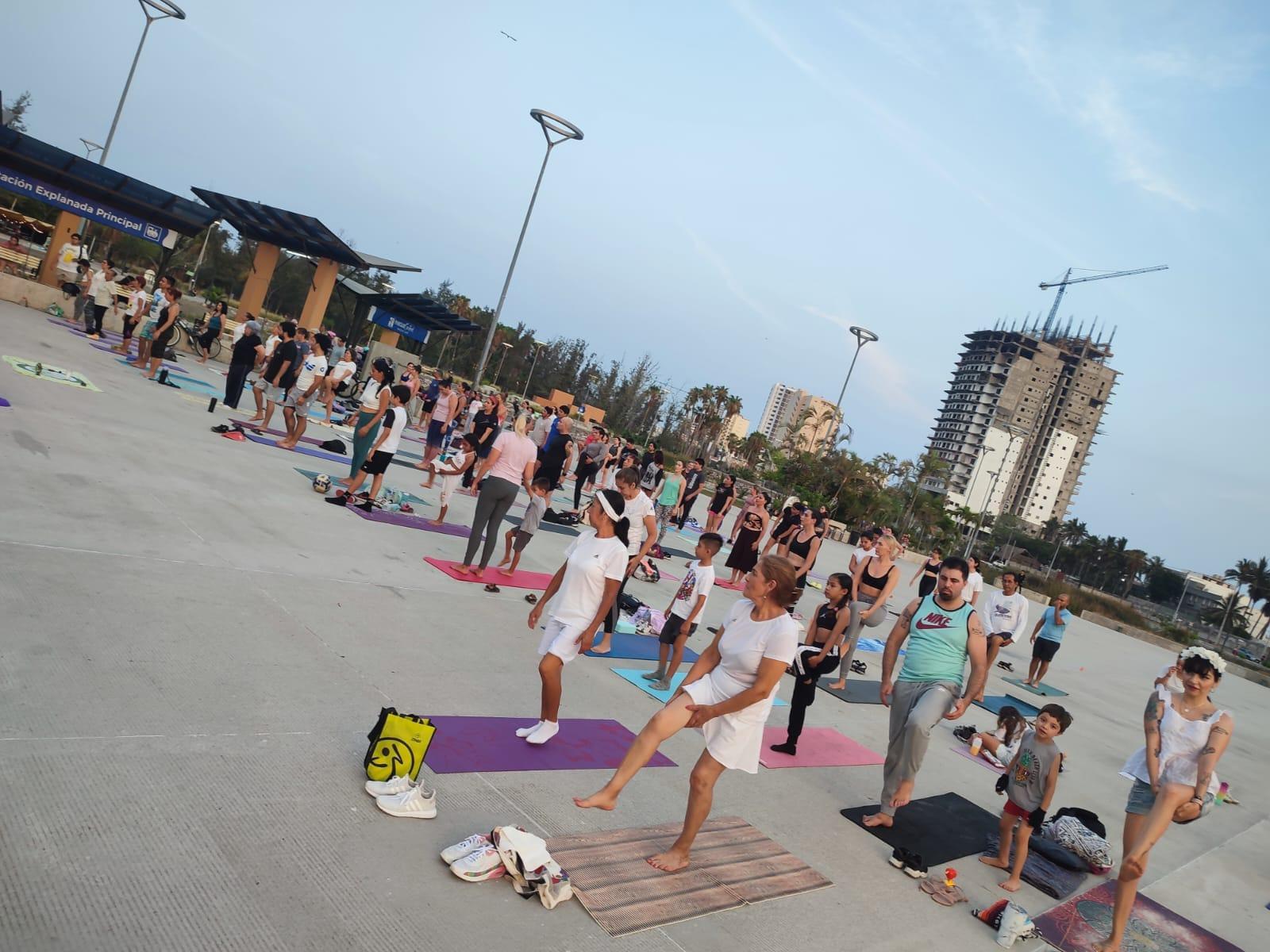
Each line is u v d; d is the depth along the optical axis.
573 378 92.81
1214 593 139.50
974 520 96.38
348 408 21.84
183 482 8.77
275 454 12.21
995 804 6.94
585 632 5.14
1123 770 5.07
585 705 6.27
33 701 3.85
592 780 4.96
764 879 4.43
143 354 16.72
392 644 6.11
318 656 5.44
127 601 5.32
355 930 2.98
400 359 26.50
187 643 4.99
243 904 2.93
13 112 46.09
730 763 4.13
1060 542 142.38
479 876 3.55
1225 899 6.32
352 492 10.61
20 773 3.29
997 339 197.00
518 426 8.98
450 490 10.87
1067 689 14.41
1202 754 4.71
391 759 4.04
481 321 87.56
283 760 4.03
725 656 4.29
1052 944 4.68
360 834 3.62
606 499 5.11
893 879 4.97
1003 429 168.88
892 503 55.09
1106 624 38.56
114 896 2.77
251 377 21.19
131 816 3.23
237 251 62.34
